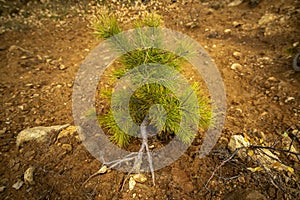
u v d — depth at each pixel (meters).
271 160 0.58
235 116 0.71
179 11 1.16
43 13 1.27
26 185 0.58
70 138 0.65
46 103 0.79
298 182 0.54
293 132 0.65
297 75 0.81
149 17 0.57
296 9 1.08
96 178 0.57
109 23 0.54
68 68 0.94
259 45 0.97
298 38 0.95
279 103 0.74
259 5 1.17
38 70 0.94
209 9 1.20
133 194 0.55
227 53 0.95
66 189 0.56
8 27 1.19
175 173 0.57
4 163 0.63
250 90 0.79
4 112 0.76
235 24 1.09
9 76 0.91
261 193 0.53
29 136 0.65
